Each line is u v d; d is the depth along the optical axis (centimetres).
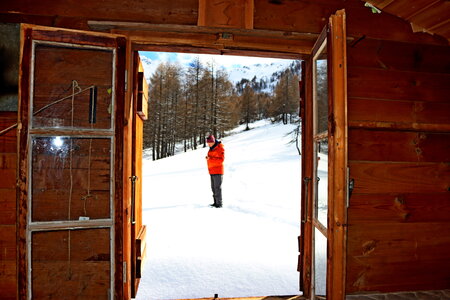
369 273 223
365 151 223
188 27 204
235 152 1773
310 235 222
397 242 227
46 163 178
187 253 291
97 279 181
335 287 166
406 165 229
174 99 4231
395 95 228
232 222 420
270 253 296
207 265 263
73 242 179
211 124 3856
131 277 216
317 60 214
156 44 211
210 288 226
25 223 169
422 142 232
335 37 167
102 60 185
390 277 226
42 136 174
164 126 3753
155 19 207
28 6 200
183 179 982
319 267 207
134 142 226
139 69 245
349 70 222
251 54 227
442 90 235
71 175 180
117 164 183
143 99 250
